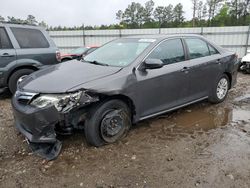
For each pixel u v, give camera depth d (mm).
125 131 3633
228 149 3326
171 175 2766
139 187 2574
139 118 3740
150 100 3809
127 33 21094
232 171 2816
